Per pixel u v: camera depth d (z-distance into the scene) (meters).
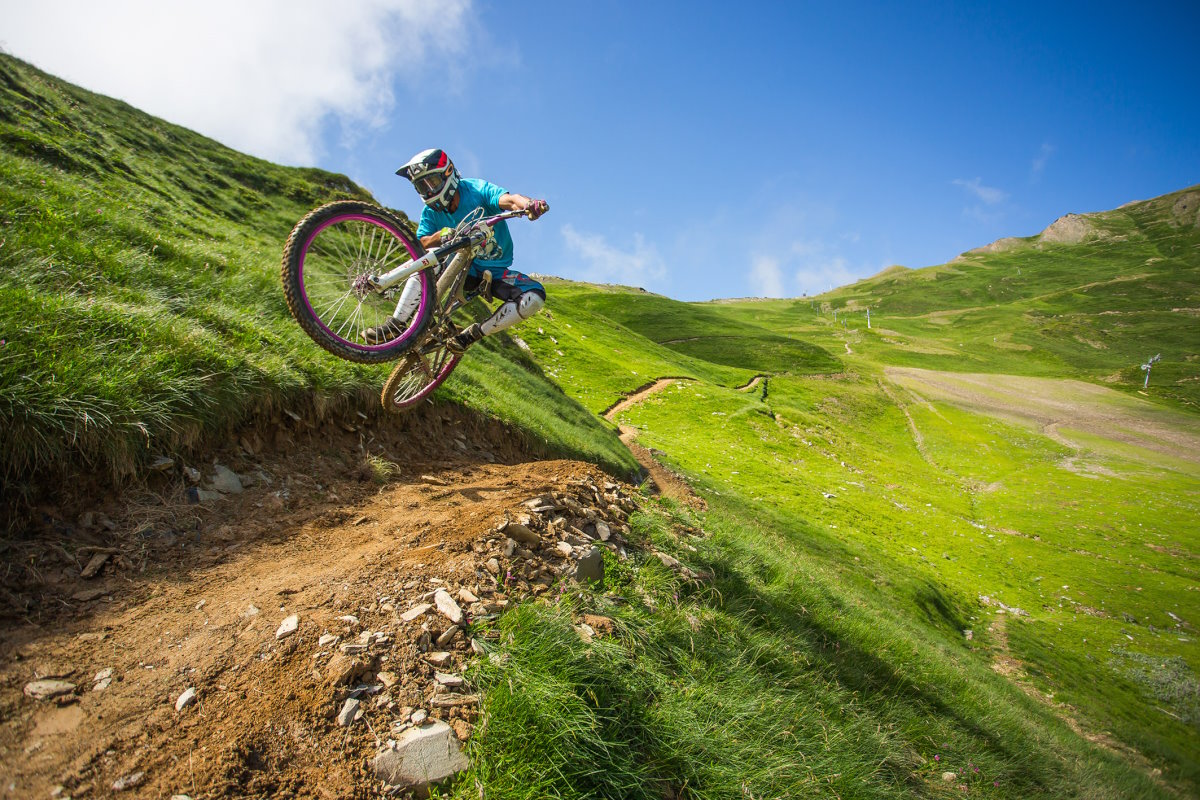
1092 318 190.38
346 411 7.91
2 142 19.20
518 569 5.05
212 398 5.96
